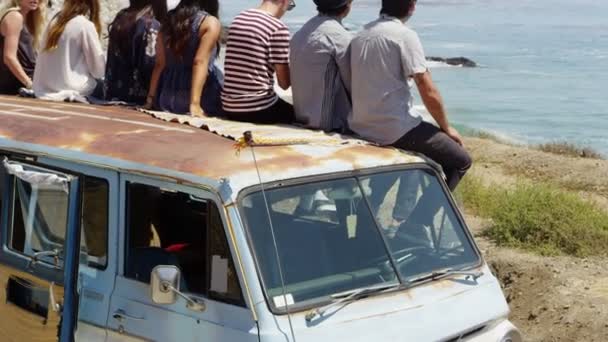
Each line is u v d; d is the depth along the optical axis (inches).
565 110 1338.6
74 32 314.5
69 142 231.1
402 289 208.1
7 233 239.9
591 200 581.6
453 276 218.5
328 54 259.8
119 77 314.0
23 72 357.7
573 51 2137.1
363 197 213.8
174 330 200.7
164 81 291.6
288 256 198.4
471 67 1840.6
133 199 215.0
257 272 191.0
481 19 3171.8
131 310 209.5
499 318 222.7
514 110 1338.6
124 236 214.1
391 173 221.3
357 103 255.4
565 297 391.9
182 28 282.0
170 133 231.1
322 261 201.9
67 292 209.3
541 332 376.2
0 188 246.4
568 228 464.8
